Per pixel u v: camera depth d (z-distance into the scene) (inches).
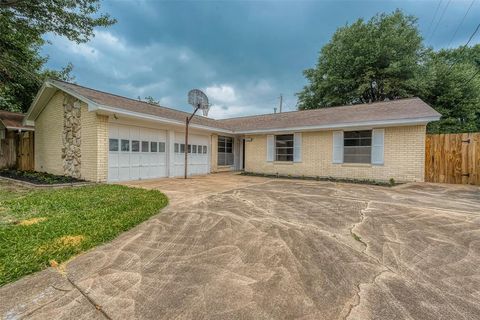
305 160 458.9
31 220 146.7
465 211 182.2
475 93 626.8
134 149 360.8
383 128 377.1
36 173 376.5
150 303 72.9
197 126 445.1
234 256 105.3
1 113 473.7
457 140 337.1
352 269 95.0
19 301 73.0
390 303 73.6
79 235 122.0
